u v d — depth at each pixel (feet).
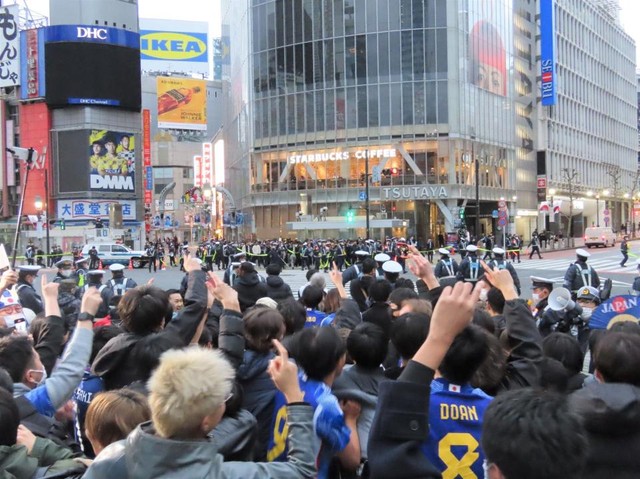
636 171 349.00
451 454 9.13
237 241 193.36
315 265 121.29
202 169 264.31
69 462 9.40
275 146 197.06
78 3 205.98
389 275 29.68
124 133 211.00
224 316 13.62
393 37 180.14
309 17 189.67
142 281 102.63
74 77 201.87
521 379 12.05
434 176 177.68
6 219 213.46
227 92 272.31
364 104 182.80
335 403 10.32
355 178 184.44
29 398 11.56
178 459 7.18
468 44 182.80
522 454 5.91
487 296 20.59
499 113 201.05
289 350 12.86
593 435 8.38
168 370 7.60
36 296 34.53
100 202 204.95
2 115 213.46
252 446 10.81
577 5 272.92
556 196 242.37
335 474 10.98
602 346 9.63
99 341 16.49
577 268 36.45
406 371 8.04
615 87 320.91
